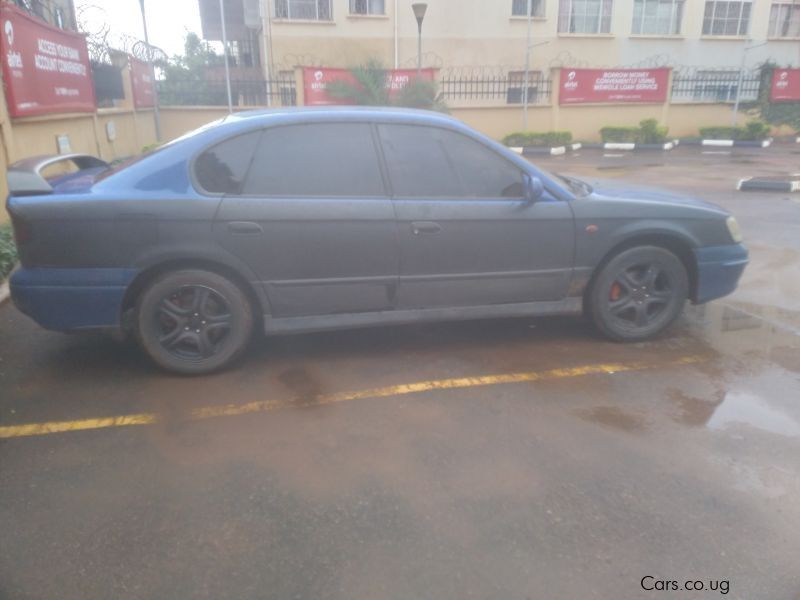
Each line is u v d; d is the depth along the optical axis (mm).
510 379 4074
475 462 3146
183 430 3453
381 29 22078
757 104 23688
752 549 2551
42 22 8383
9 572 2430
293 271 4020
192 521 2715
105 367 4238
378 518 2732
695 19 24547
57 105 8789
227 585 2365
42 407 3705
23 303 3850
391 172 4133
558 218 4320
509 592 2334
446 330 4934
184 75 23141
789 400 3783
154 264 3854
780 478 3018
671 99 23172
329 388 3951
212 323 4035
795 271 6492
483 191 4270
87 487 2951
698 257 4605
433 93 18734
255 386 3975
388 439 3359
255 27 22891
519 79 23578
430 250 4172
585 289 4570
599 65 24188
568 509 2791
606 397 3828
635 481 2992
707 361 4348
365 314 4258
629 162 17328
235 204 3873
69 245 3762
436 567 2453
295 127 4051
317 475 3043
